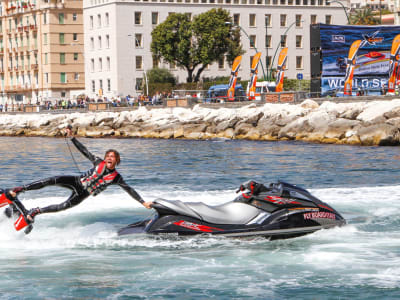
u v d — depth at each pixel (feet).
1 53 579.07
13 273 33.27
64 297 29.53
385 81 255.91
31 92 534.78
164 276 32.73
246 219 41.29
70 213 48.83
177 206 40.88
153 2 451.12
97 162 41.81
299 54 489.26
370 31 254.06
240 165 103.04
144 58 453.17
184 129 234.79
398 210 49.85
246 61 473.26
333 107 193.77
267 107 218.18
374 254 36.68
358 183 73.10
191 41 411.54
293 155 126.00
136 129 258.78
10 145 201.98
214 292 30.19
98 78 473.67
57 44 501.15
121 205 52.49
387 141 158.30
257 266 34.50
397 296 29.40
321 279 32.09
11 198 40.63
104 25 460.14
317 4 494.59
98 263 35.17
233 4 469.16
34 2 520.83
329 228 42.80
